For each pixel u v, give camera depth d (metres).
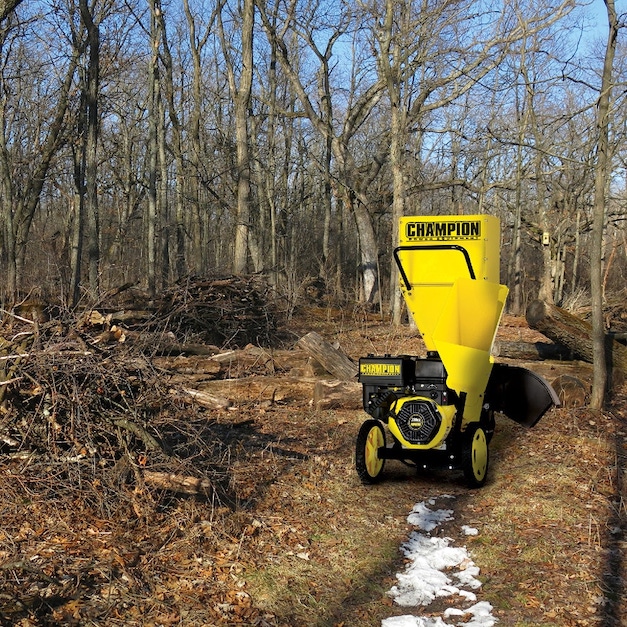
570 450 9.66
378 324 23.28
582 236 37.91
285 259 35.75
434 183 30.23
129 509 6.33
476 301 8.14
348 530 6.88
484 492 8.13
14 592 5.05
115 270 29.95
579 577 5.94
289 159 38.41
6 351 6.82
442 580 5.92
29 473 6.45
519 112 30.91
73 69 24.17
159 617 4.97
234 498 7.18
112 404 6.87
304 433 10.12
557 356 14.52
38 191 24.61
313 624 5.18
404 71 22.31
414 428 7.96
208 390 11.44
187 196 32.47
